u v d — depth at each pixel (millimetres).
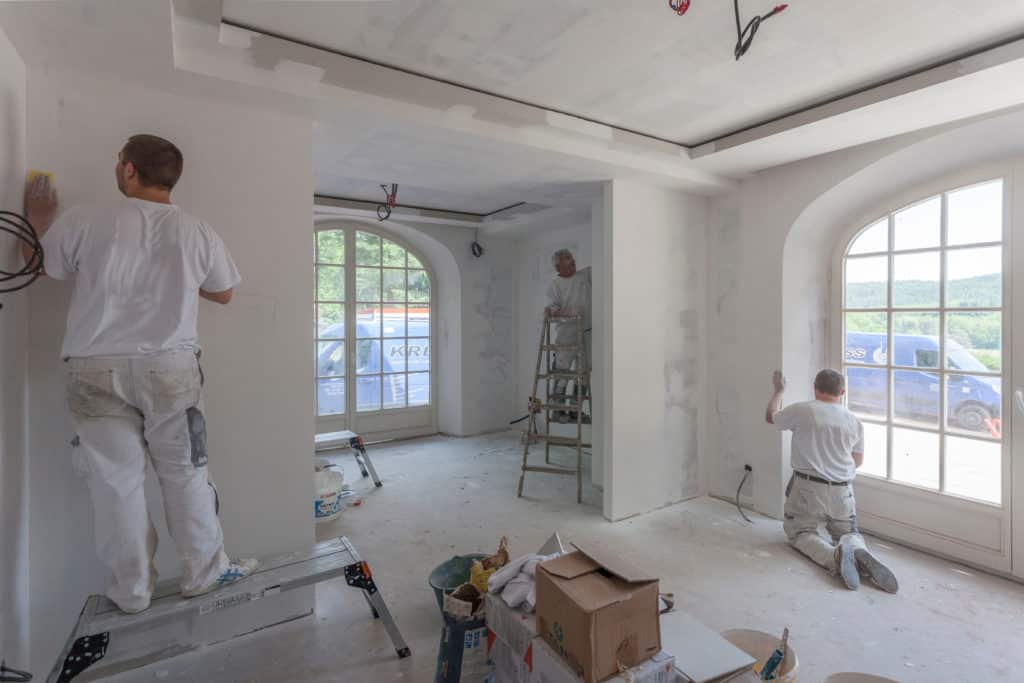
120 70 1825
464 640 1829
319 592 2594
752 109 2625
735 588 2605
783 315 3379
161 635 2139
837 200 3197
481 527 3389
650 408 3613
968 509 2826
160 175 1719
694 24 1865
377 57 2121
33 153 1774
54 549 1823
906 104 2328
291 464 2275
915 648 2137
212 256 1777
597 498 3916
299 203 2260
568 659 1391
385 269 5707
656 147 3047
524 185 3596
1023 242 2633
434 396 6074
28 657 1785
